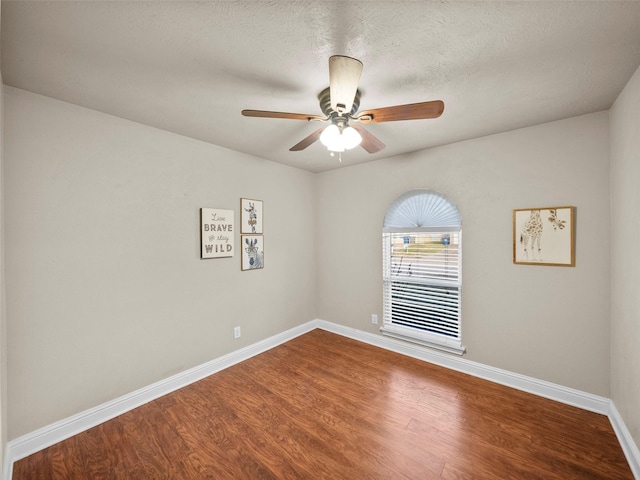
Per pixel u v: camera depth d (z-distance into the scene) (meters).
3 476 1.47
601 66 1.52
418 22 1.21
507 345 2.50
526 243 2.36
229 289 2.92
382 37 1.30
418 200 3.04
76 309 1.94
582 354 2.16
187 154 2.56
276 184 3.42
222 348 2.86
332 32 1.27
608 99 1.88
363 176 3.47
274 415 2.11
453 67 1.53
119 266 2.14
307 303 3.87
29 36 1.26
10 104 1.68
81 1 1.08
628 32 1.26
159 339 2.38
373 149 2.10
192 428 1.98
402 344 3.18
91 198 2.00
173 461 1.69
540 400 2.27
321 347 3.37
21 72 1.54
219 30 1.25
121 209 2.15
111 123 2.09
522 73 1.59
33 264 1.77
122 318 2.16
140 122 2.23
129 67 1.52
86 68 1.52
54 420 1.85
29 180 1.75
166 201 2.42
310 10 1.14
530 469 1.61
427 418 2.06
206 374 2.71
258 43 1.34
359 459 1.70
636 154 1.57
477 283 2.64
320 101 1.80
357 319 3.60
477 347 2.66
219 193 2.81
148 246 2.31
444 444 1.81
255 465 1.66
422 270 3.02
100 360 2.05
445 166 2.80
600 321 2.08
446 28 1.24
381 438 1.87
